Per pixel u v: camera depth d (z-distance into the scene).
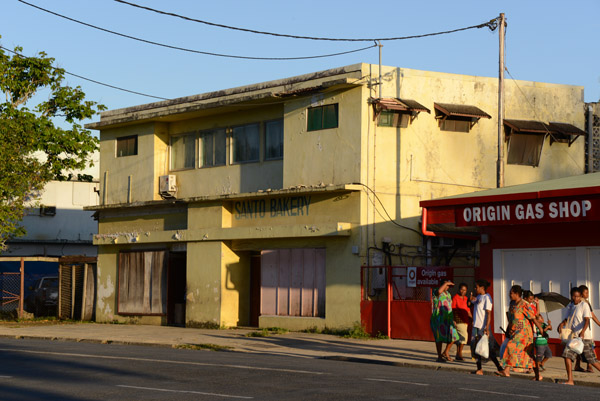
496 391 12.55
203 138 30.55
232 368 15.21
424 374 15.50
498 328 20.80
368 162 25.20
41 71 34.62
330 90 25.86
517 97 28.03
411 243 25.75
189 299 29.09
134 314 31.48
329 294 25.45
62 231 47.19
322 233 25.16
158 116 30.61
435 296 18.44
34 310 36.44
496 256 21.03
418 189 25.98
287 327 26.53
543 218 18.55
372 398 11.31
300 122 26.70
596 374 16.33
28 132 33.12
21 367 15.40
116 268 32.59
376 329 24.08
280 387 12.52
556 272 19.78
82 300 33.66
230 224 28.78
